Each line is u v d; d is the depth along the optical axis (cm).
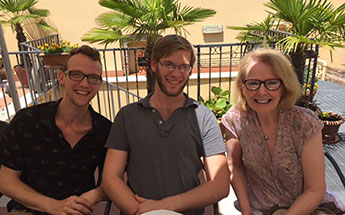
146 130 141
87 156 155
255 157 149
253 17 764
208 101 401
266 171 149
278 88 137
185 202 132
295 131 142
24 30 763
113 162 144
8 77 230
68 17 755
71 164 153
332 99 546
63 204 140
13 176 150
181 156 141
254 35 394
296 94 139
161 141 140
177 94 142
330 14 336
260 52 141
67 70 146
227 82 729
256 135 148
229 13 760
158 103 146
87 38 385
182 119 144
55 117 153
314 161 140
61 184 154
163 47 138
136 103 149
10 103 548
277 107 144
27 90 632
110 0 343
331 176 269
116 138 147
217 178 140
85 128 156
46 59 450
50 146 150
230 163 161
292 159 143
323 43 314
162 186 142
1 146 150
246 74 142
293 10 337
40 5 743
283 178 146
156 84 146
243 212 149
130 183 148
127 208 134
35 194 144
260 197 155
